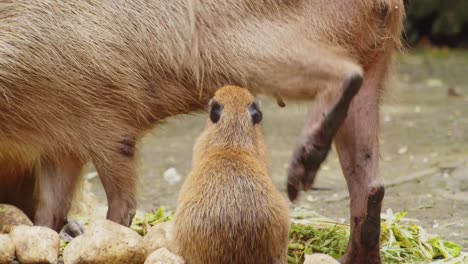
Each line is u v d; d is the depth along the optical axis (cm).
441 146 2658
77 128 1443
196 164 1268
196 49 1392
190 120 3250
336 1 1380
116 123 1445
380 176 1421
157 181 2267
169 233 1302
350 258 1415
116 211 1467
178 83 1428
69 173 1502
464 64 4609
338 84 1302
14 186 1609
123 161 1459
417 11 5022
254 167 1220
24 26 1418
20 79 1416
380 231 1419
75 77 1418
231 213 1180
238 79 1391
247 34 1379
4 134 1454
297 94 1355
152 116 1459
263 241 1182
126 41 1410
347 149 1436
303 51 1348
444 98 3641
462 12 4981
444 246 1509
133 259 1287
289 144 2722
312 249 1477
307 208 1934
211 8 1385
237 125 1260
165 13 1406
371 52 1424
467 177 2202
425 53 4975
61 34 1410
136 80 1423
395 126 3028
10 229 1430
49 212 1505
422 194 2055
